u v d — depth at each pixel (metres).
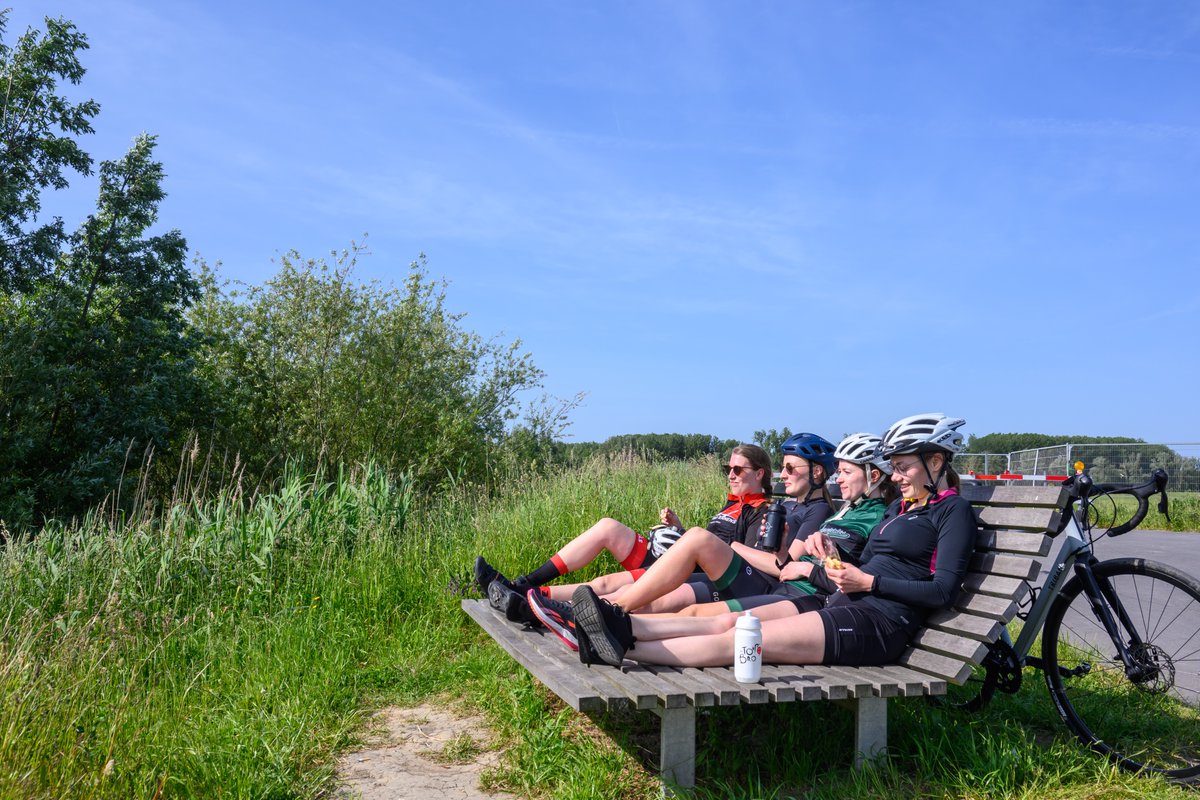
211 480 12.82
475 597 6.85
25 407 15.20
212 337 18.08
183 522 7.33
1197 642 3.90
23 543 7.07
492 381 18.47
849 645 3.89
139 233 18.17
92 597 6.23
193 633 5.86
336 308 16.56
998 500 4.30
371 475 9.04
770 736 4.23
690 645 3.85
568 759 4.07
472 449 17.16
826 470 5.22
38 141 17.27
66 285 17.47
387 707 5.06
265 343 17.77
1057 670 4.21
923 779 3.71
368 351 16.72
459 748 4.30
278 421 17.11
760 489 5.40
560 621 4.20
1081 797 3.52
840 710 4.39
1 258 16.78
